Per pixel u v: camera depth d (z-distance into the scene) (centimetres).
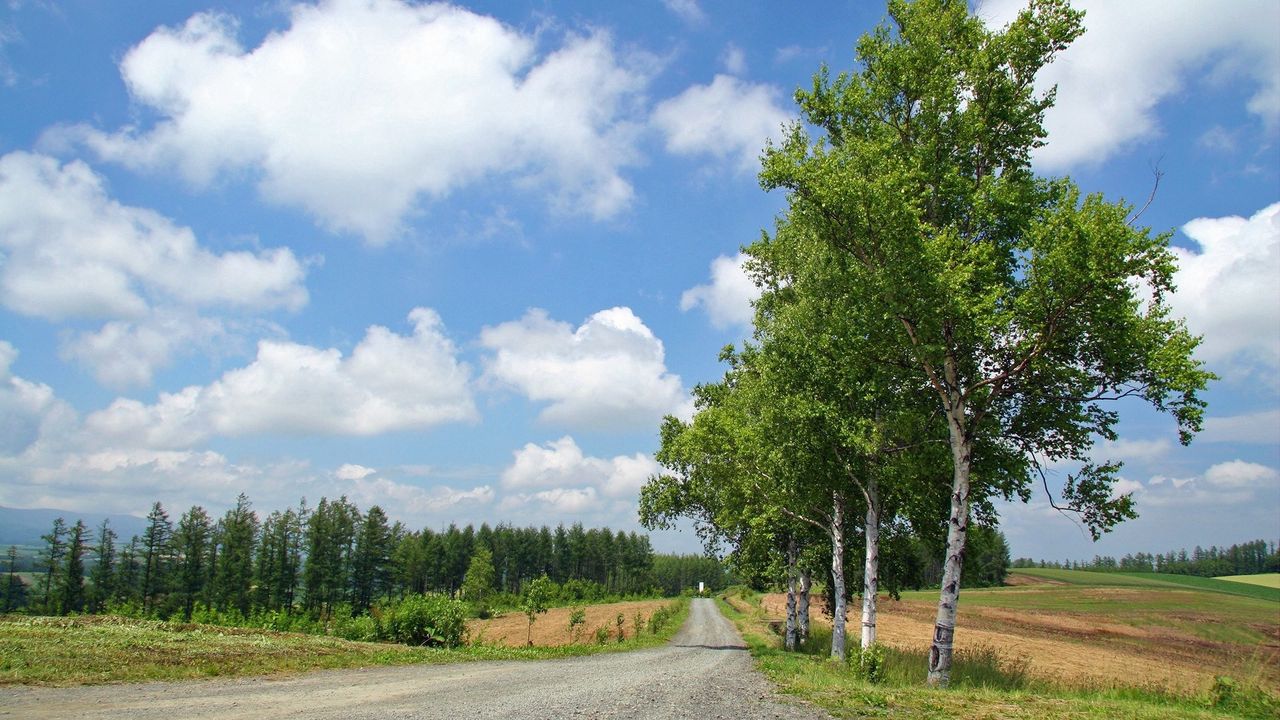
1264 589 11119
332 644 2242
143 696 1129
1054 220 1396
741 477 2759
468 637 2919
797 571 3167
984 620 6009
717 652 2978
